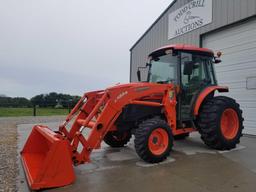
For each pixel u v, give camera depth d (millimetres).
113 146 5719
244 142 6074
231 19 7410
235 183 3430
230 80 7633
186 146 5637
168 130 4562
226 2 7582
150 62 5867
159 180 3621
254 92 6918
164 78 5438
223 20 7684
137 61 13492
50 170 3408
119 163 4516
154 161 4395
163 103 4914
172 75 5273
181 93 5176
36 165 4066
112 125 4469
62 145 3510
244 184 3387
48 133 3936
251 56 6992
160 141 4516
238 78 7375
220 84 7969
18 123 10969
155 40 11578
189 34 9164
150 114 4926
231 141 5266
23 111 17438
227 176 3697
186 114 5242
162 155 4438
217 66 8086
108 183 3562
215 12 7984
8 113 16281
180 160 4559
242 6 7074
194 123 5355
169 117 4926
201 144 5828
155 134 4457
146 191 3264
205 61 5645
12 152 5469
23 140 6875
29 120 12188
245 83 7156
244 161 4430
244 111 7199
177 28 9852
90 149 3957
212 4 8102
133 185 3469
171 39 10250
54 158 3445
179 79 5141
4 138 7176
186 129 5250
